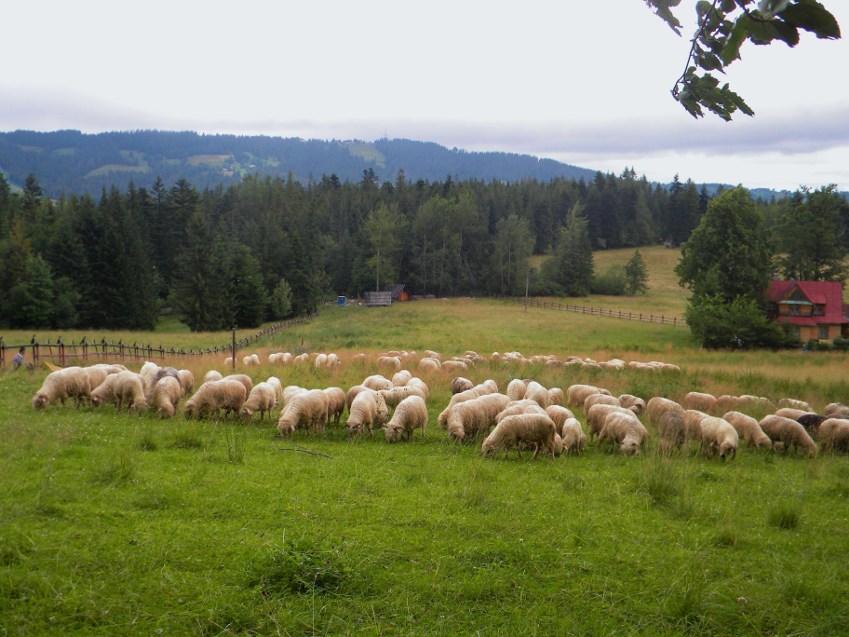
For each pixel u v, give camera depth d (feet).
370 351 140.87
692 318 198.59
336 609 23.12
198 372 88.99
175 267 335.47
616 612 24.03
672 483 40.09
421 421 56.29
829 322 213.25
